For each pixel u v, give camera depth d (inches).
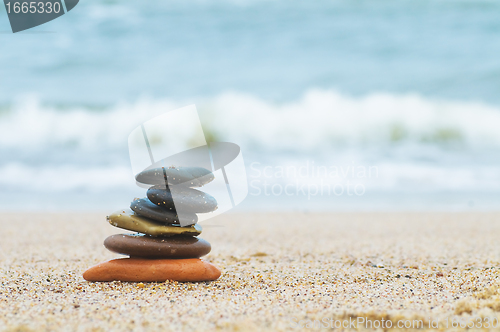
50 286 33.8
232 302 32.0
